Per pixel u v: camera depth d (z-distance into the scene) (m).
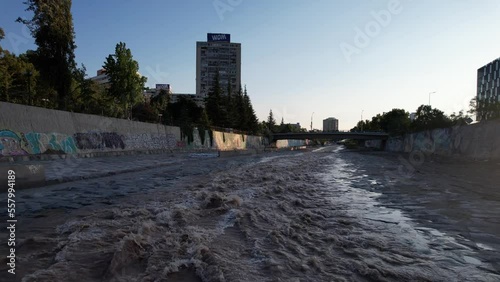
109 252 4.93
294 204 9.51
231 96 94.44
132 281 3.97
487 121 35.84
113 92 44.22
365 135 91.06
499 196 11.94
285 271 4.30
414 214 8.48
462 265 4.79
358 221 7.55
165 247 5.20
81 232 6.11
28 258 4.78
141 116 52.91
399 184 15.64
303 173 20.56
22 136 25.30
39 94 35.09
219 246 5.27
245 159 38.69
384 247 5.55
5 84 31.62
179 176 17.97
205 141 64.75
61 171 18.59
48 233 6.19
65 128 30.62
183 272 4.27
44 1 34.38
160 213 7.69
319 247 5.43
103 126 36.69
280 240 5.70
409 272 4.45
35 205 9.27
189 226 6.57
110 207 8.88
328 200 10.54
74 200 10.12
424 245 5.72
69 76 37.09
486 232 6.67
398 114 94.00
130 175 18.70
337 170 24.17
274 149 91.44
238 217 7.30
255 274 4.18
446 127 48.12
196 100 109.44
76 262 4.53
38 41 35.06
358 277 4.23
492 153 33.78
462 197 11.62
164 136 50.66
